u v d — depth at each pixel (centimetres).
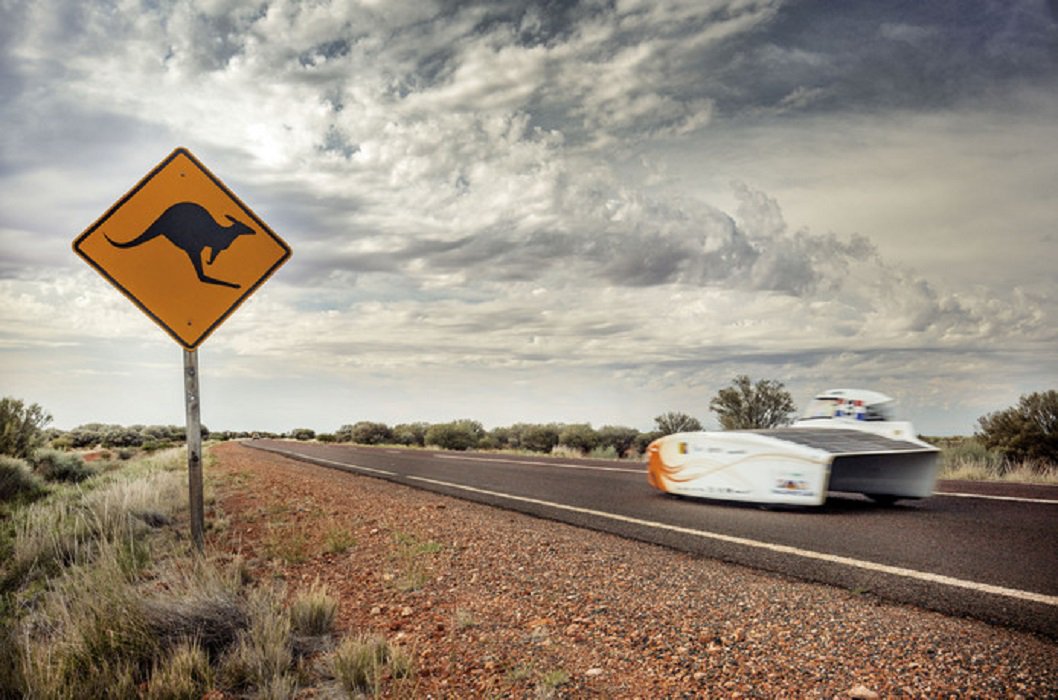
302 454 2645
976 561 457
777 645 329
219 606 411
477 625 404
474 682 321
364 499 1030
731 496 741
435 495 1042
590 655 340
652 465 862
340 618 445
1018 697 254
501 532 684
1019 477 983
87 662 353
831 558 489
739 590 426
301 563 620
